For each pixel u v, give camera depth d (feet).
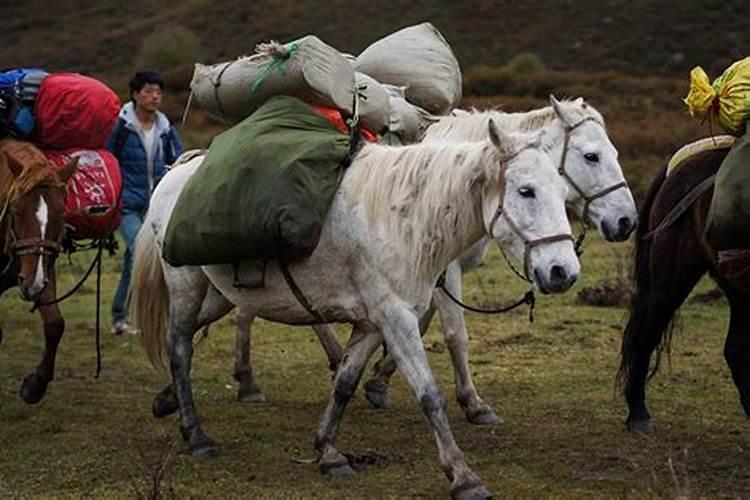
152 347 24.91
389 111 24.12
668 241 24.62
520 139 19.51
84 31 189.47
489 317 39.29
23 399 27.37
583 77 123.03
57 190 25.20
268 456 23.61
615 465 22.90
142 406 28.07
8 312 42.04
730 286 23.68
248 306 22.49
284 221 20.38
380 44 29.50
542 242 18.94
